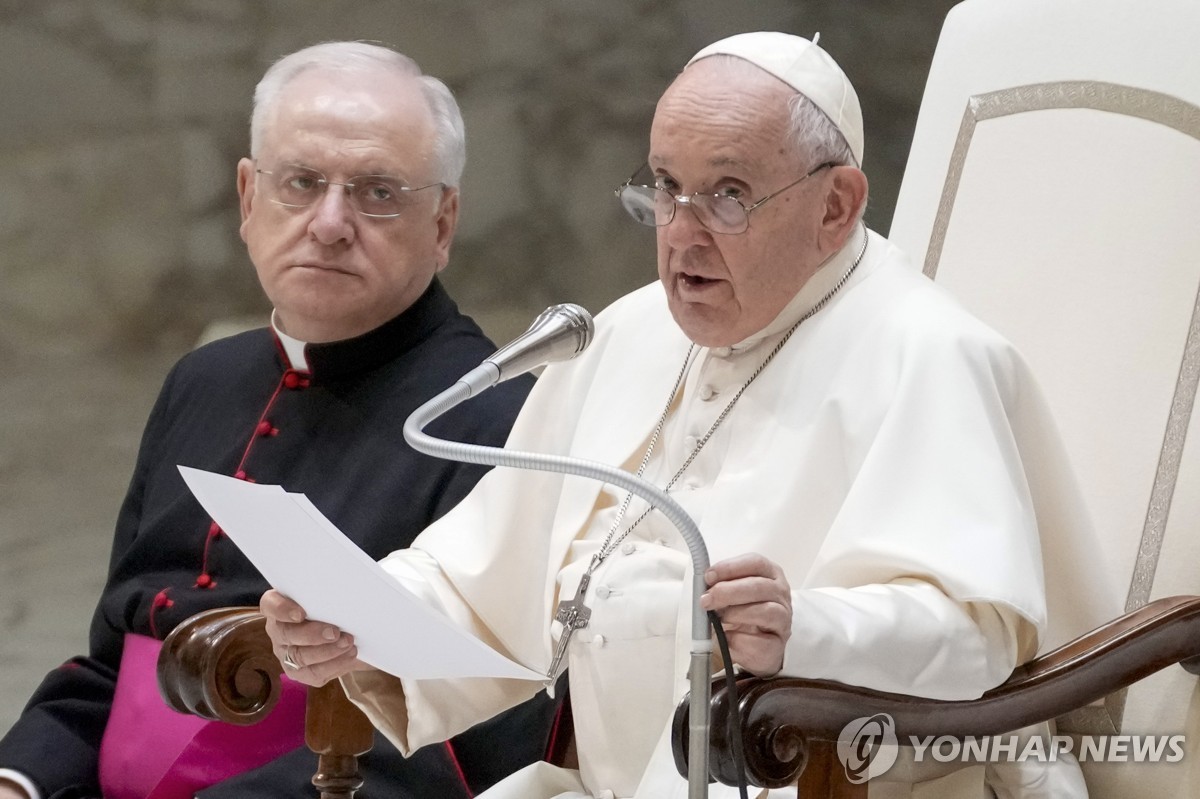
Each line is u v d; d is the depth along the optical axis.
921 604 8.77
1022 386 9.91
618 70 43.91
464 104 43.72
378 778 11.55
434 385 13.18
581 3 43.91
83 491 31.03
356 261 12.99
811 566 9.72
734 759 7.81
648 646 9.93
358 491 12.77
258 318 41.69
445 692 10.45
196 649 9.70
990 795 10.04
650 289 11.77
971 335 9.82
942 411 9.48
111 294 41.53
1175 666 10.28
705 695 7.60
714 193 9.83
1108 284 11.23
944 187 12.40
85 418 35.59
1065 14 12.07
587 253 42.97
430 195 13.27
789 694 8.06
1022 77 12.20
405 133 13.10
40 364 39.22
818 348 10.18
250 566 12.70
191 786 11.93
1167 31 11.52
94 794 12.41
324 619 9.10
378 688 10.11
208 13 43.44
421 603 8.20
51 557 27.56
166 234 42.25
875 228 41.69
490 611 11.09
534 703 12.18
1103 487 10.85
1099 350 11.12
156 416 14.12
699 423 10.55
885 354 9.88
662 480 10.70
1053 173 11.76
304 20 43.69
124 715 12.43
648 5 44.00
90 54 43.03
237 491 8.26
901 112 42.97
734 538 9.91
